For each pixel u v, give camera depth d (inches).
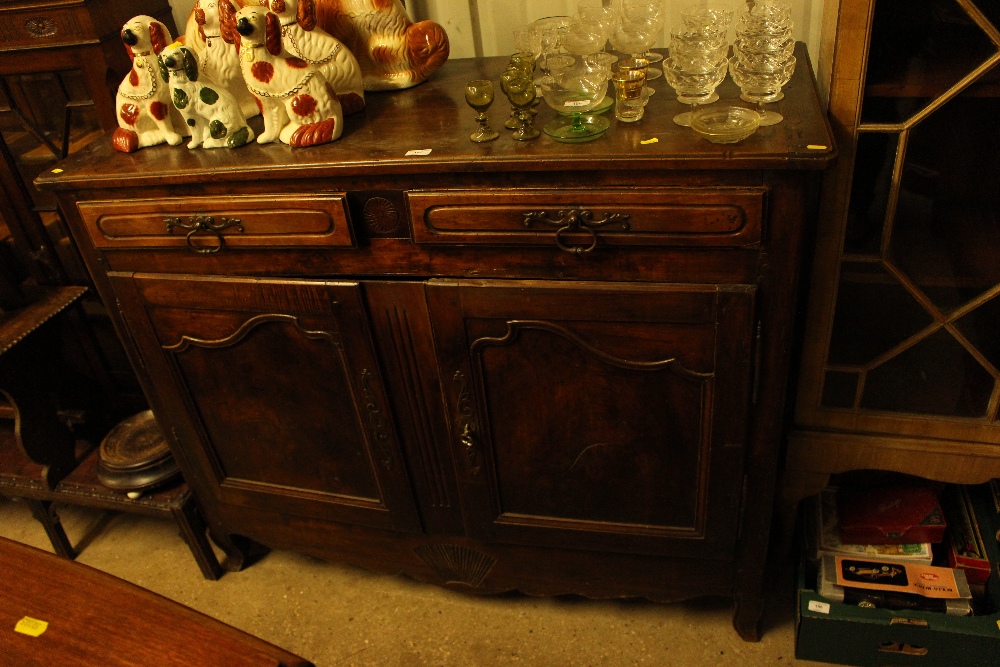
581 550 56.9
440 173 43.7
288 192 47.0
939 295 48.3
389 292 48.1
